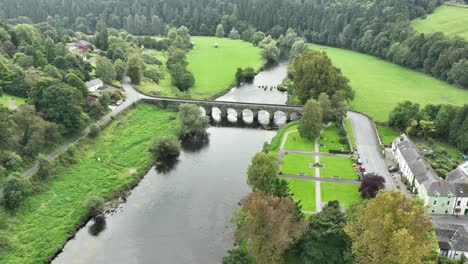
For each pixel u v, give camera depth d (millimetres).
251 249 106750
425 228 79938
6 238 106562
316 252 93125
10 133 138500
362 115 195250
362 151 158500
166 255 106625
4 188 118250
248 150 169500
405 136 155375
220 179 144250
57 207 123500
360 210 91750
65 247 109812
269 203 96812
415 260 74750
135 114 195500
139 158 156000
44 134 147250
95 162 150625
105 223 119812
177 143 163000
